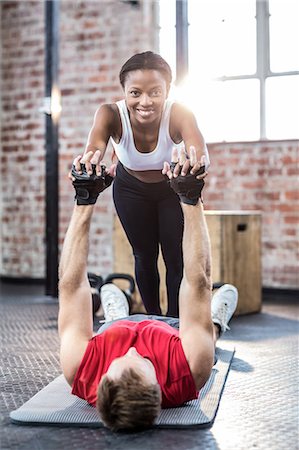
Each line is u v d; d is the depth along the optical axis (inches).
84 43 228.8
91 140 88.4
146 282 110.0
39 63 238.4
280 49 207.9
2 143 244.8
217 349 122.0
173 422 76.2
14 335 140.5
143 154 94.5
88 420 77.0
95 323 153.2
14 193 243.8
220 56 215.2
